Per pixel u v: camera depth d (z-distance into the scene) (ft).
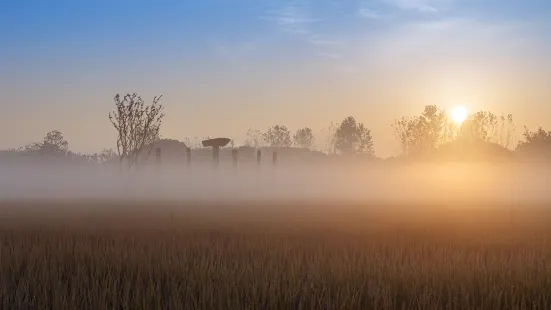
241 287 25.76
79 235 44.86
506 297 24.67
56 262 31.58
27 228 50.88
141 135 160.86
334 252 36.22
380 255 34.81
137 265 30.71
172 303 23.89
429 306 23.84
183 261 30.99
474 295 25.81
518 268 30.55
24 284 26.73
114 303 23.63
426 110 263.70
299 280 26.73
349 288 26.00
